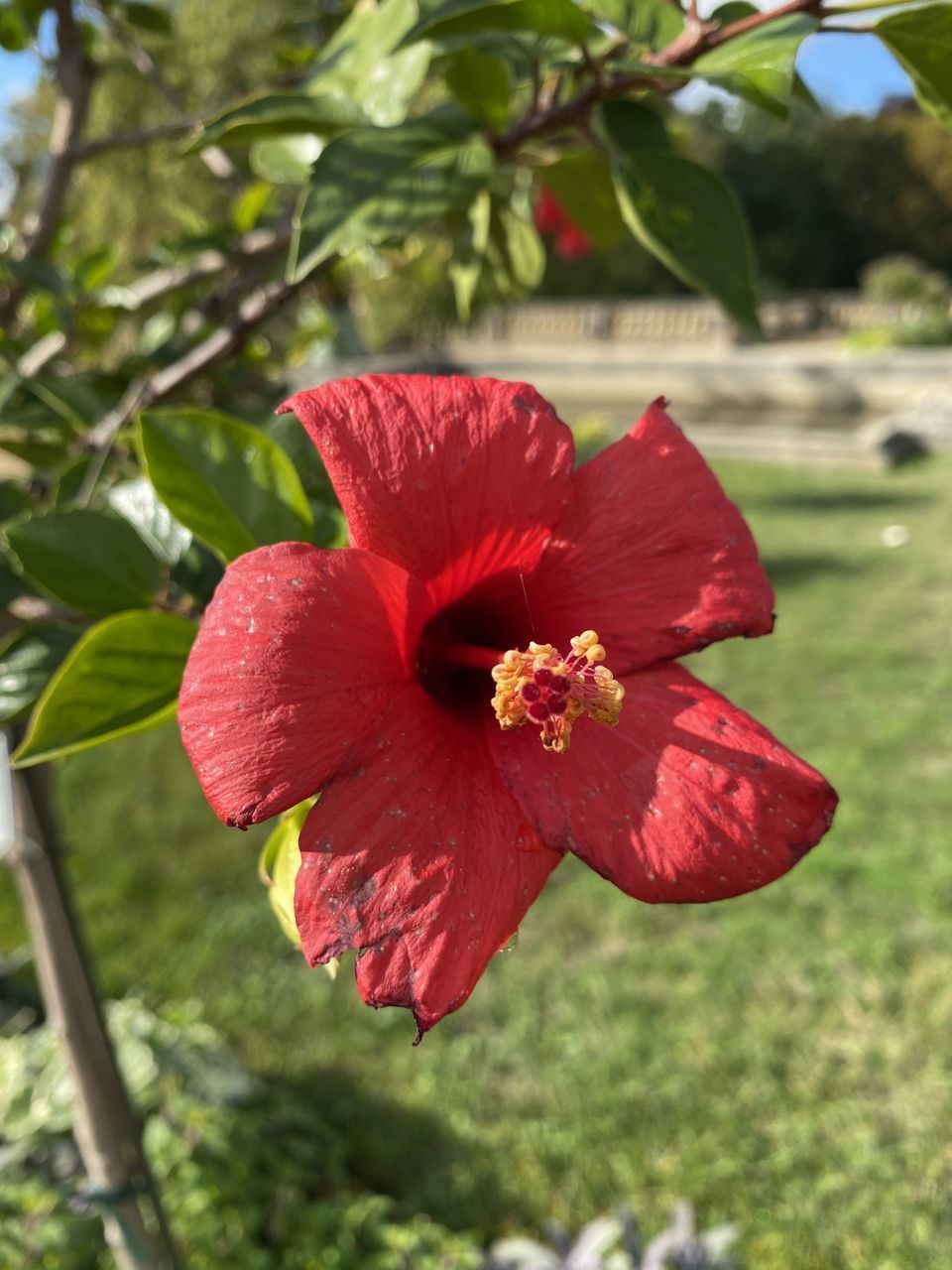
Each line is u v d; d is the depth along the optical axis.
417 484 0.18
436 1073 0.67
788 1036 0.68
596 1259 0.50
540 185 0.38
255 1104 0.63
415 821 0.17
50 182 0.37
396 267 0.56
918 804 0.89
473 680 0.22
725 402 3.09
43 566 0.23
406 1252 0.53
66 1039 0.37
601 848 0.18
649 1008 0.71
